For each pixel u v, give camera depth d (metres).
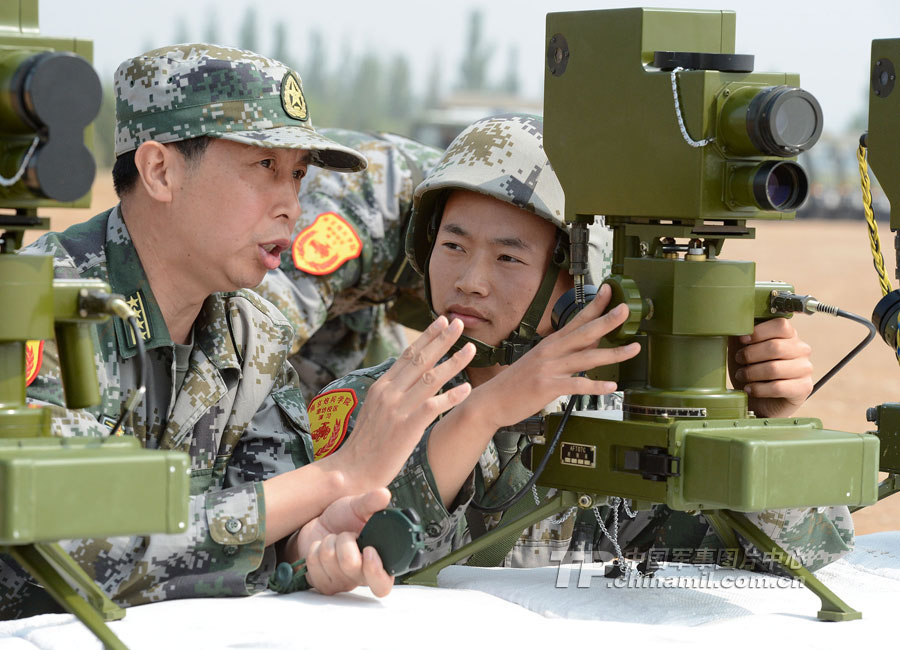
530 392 2.02
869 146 2.25
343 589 1.97
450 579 2.19
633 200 1.94
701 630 1.82
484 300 2.56
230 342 2.35
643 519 2.56
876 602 2.06
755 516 2.14
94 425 2.05
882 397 11.32
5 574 2.06
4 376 1.56
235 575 1.99
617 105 1.95
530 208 2.50
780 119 1.77
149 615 1.80
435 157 4.11
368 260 3.87
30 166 1.43
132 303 2.23
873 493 1.89
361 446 2.08
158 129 2.21
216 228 2.21
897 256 2.24
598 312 1.96
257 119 2.22
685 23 1.93
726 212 1.86
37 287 1.54
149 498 1.49
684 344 1.93
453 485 2.16
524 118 2.64
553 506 2.09
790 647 1.74
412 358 2.05
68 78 1.43
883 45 2.23
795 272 22.00
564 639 1.73
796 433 1.87
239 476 2.33
